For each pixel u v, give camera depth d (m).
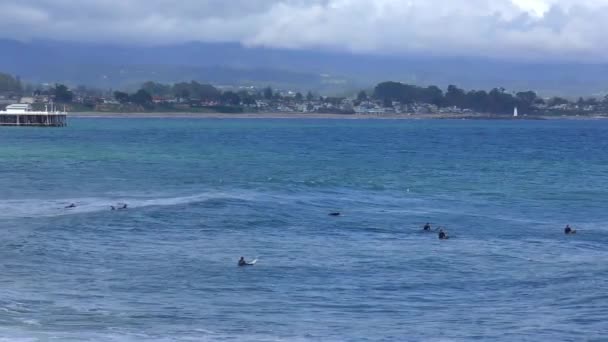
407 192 154.62
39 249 90.88
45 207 124.38
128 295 73.00
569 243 100.50
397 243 98.81
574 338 61.69
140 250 92.25
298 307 70.00
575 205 138.50
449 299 73.12
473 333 62.88
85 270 82.25
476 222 116.81
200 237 100.81
